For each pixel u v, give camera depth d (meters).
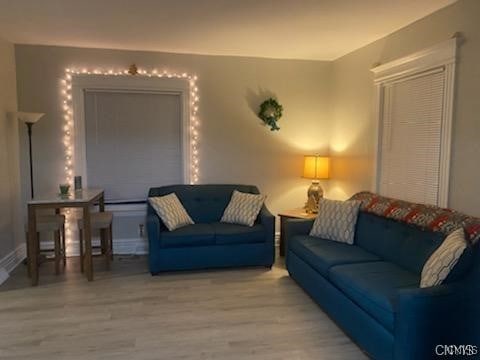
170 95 4.77
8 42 4.17
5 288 3.60
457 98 2.91
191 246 4.01
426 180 3.28
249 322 2.96
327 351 2.57
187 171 4.84
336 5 3.05
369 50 4.16
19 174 4.43
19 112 4.14
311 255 3.32
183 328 2.86
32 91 4.42
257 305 3.28
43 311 3.13
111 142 4.68
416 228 2.97
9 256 4.11
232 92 4.88
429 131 3.24
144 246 4.84
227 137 4.92
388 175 3.85
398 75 3.62
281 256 4.64
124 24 3.59
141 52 4.61
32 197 4.27
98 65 4.52
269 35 3.93
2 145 3.97
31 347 2.59
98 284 3.72
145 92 4.66
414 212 3.04
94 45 4.38
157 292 3.54
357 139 4.43
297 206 5.18
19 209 4.42
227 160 4.95
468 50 2.81
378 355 2.32
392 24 3.51
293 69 5.01
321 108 5.14
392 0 2.94
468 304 2.21
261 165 5.04
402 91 3.61
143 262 4.41
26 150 4.46
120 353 2.52
